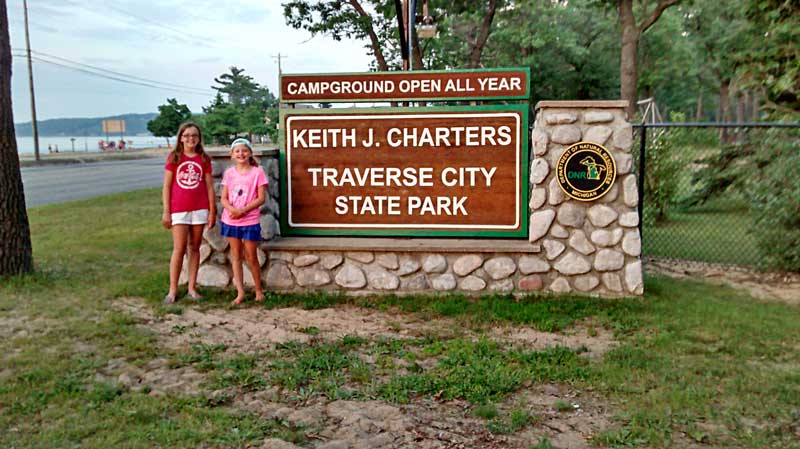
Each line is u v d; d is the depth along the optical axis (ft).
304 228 23.76
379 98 23.09
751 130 29.32
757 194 26.71
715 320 18.90
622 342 17.19
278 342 17.24
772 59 33.17
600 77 150.61
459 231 22.97
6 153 23.68
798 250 25.08
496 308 20.03
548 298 21.12
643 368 15.06
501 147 22.52
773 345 16.93
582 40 152.97
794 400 13.32
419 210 23.12
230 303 21.15
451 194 22.91
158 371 15.05
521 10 126.41
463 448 11.46
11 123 23.76
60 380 14.21
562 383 14.37
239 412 12.83
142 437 11.62
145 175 94.48
